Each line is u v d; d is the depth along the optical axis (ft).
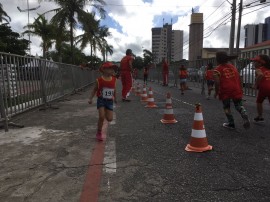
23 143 18.78
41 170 14.08
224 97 21.57
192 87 69.62
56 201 11.00
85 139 19.67
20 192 11.79
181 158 15.53
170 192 11.64
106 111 19.70
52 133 21.45
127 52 41.55
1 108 22.17
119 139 19.60
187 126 23.36
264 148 17.12
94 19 91.76
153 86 80.07
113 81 19.49
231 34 88.33
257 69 23.40
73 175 13.43
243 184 12.28
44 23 140.05
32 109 32.53
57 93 41.55
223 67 21.58
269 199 11.01
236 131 21.30
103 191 11.79
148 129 22.43
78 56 179.01
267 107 32.99
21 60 28.14
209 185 12.22
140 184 12.41
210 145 17.60
